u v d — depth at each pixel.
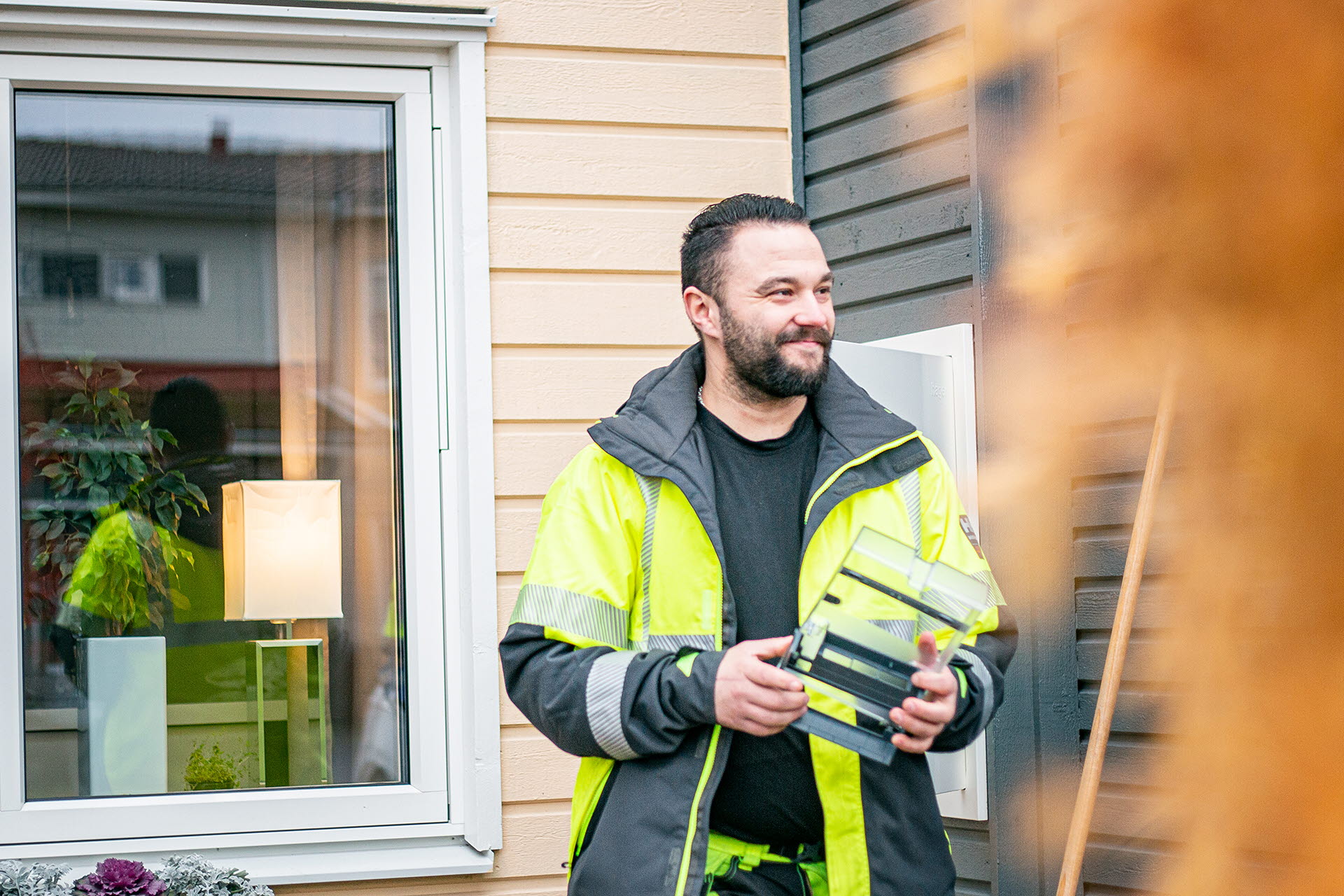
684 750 1.65
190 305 3.26
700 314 1.86
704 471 1.77
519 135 3.43
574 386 3.40
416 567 3.31
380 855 3.20
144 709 3.14
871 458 1.77
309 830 3.18
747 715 1.50
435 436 3.35
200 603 3.19
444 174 3.41
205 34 3.25
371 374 3.36
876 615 1.63
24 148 3.22
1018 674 2.61
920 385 2.93
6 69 3.19
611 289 3.45
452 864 3.18
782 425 1.86
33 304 3.18
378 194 3.41
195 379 3.25
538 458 3.35
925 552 1.75
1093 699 2.51
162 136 3.29
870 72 3.30
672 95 3.54
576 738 1.66
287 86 3.33
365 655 3.28
